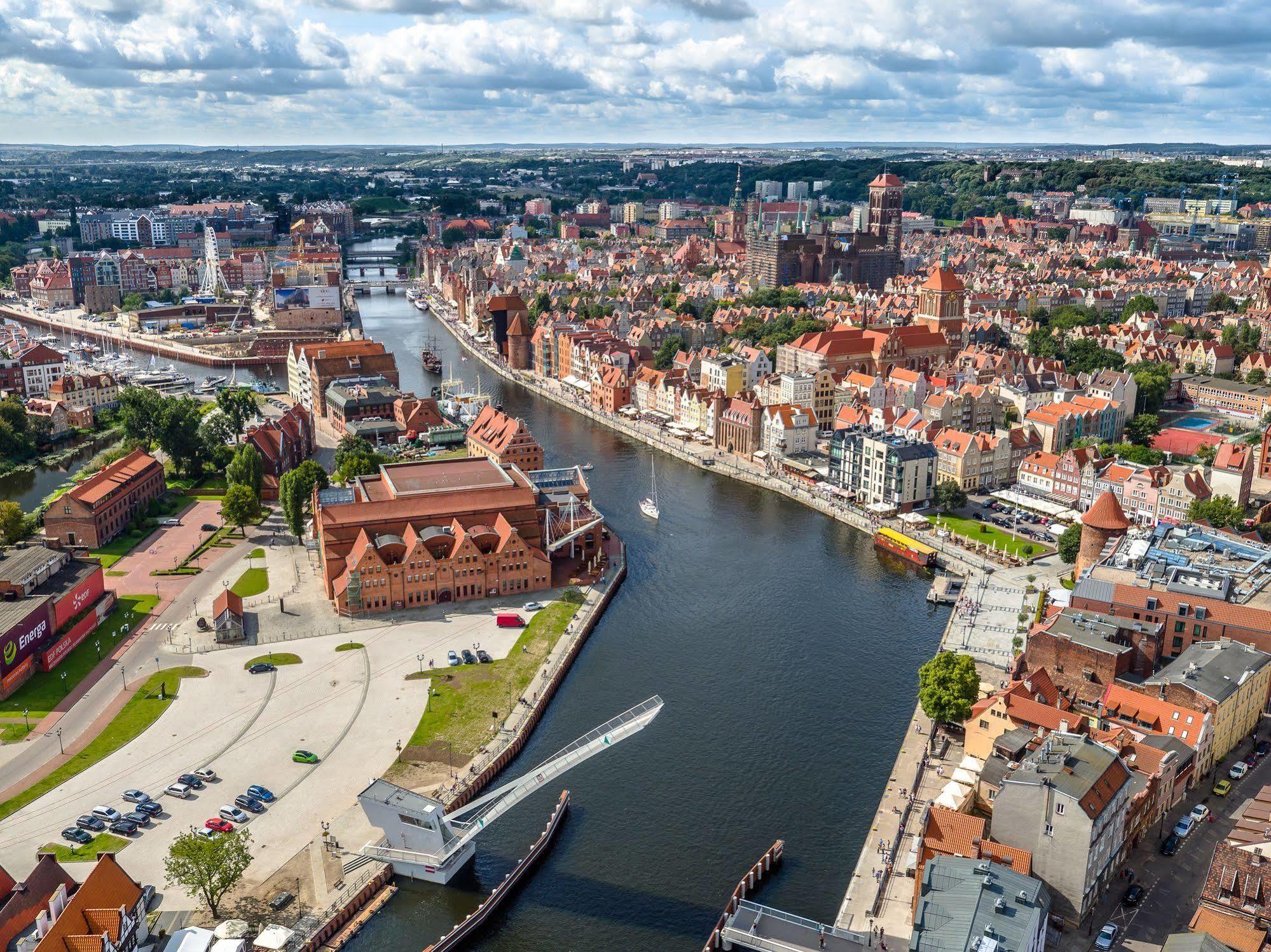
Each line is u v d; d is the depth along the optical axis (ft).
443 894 484.33
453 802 532.32
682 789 557.74
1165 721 547.08
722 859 504.84
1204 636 622.54
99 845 501.97
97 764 568.41
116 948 417.49
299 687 650.84
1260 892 413.59
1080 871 437.99
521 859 505.25
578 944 454.40
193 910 462.19
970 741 569.23
